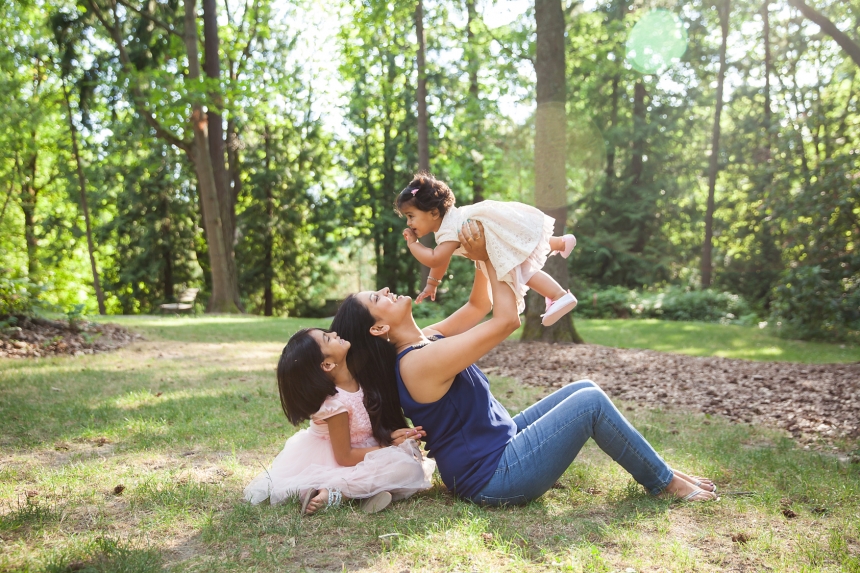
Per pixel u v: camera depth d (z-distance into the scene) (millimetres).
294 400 2885
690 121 25859
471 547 2334
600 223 26328
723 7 22469
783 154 15391
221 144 18859
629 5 22328
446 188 3344
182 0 18250
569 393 3205
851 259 12906
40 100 22219
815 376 7742
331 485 2809
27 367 7086
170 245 26344
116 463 3621
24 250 25625
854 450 4211
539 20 10625
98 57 17234
